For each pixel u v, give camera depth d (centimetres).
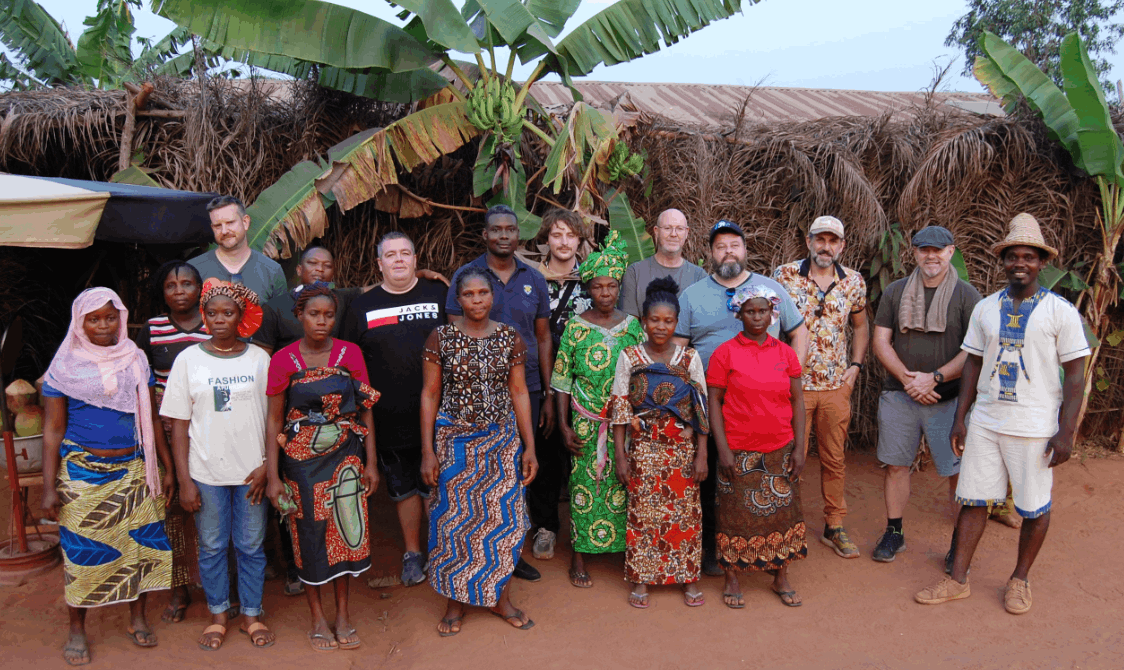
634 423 349
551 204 527
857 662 312
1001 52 551
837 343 411
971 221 566
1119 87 581
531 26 418
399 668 306
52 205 314
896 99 820
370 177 436
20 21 627
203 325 332
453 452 327
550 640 326
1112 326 597
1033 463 342
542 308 383
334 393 306
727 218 561
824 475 424
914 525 463
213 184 476
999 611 355
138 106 473
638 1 468
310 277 357
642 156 505
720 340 377
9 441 374
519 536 333
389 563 406
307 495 304
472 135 468
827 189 552
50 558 396
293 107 496
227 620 335
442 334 324
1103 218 555
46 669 300
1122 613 352
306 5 416
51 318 561
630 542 357
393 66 437
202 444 303
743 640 328
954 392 408
